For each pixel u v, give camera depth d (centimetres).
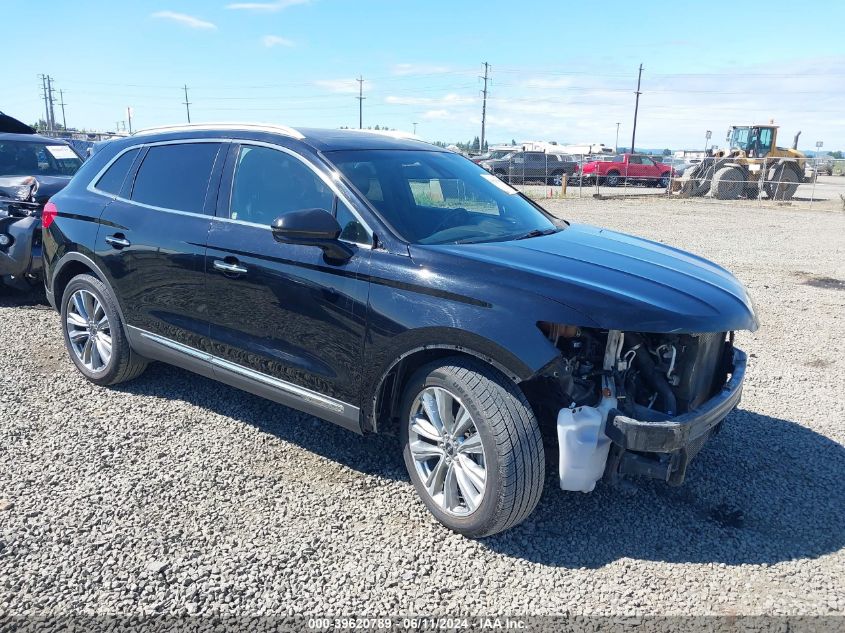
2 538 321
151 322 450
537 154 3581
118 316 475
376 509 354
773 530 344
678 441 302
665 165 3647
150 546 317
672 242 1393
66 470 384
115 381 497
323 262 357
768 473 402
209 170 427
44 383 511
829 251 1295
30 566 302
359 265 346
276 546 320
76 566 302
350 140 414
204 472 386
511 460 304
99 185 493
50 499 354
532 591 294
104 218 471
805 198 2981
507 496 306
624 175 3594
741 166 2723
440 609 282
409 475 371
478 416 310
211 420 454
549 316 299
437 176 418
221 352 414
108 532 327
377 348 339
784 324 732
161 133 476
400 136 470
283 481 379
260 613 278
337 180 370
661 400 332
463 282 318
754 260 1164
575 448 305
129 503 353
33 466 388
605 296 304
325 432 441
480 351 308
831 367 593
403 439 354
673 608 285
